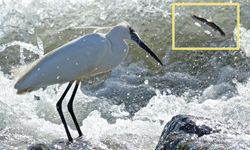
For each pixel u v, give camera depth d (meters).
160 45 21.47
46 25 22.47
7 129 15.91
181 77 20.41
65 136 15.61
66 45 14.16
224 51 21.12
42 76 13.67
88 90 19.67
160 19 22.11
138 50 21.28
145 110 18.00
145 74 20.61
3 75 19.80
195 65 20.84
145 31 21.83
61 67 13.86
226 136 11.46
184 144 11.26
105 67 14.71
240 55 20.97
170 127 12.34
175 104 18.36
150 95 19.56
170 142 11.59
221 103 17.58
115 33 14.55
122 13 22.44
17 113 17.20
